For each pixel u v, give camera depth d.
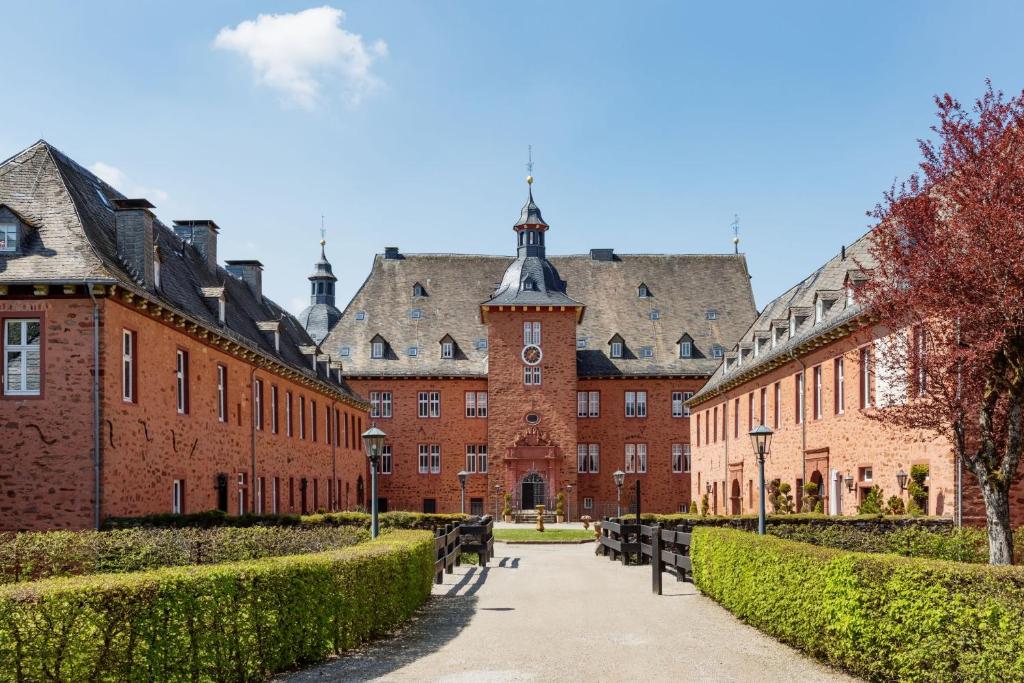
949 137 14.67
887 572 10.43
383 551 14.31
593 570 25.75
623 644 13.15
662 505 64.50
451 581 22.42
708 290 70.31
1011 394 14.55
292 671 11.38
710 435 53.31
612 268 71.50
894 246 15.12
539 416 61.12
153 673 9.59
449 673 11.16
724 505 49.12
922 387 15.48
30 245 22.20
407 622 15.46
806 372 34.16
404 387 64.00
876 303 15.55
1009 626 8.96
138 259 24.42
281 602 11.25
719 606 17.22
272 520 26.72
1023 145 13.98
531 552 34.78
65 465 21.36
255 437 34.12
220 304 30.53
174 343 26.06
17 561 16.69
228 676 10.34
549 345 61.59
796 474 35.38
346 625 12.59
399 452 63.62
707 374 65.06
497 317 61.62
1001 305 13.45
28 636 9.03
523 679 10.79
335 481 50.00
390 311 67.56
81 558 17.36
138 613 9.53
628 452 64.94
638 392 65.44
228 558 19.61
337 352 65.12
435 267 70.25
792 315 36.91
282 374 38.09
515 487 60.62
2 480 21.36
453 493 63.47
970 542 19.50
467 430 63.94
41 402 21.41
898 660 10.15
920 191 14.94
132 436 22.98
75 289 21.47
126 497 22.56
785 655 12.30
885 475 26.22
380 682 10.67
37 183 24.08
